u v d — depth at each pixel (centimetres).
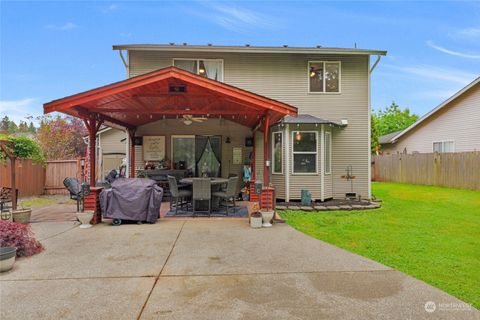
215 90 613
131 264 381
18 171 1048
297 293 301
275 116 712
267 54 1012
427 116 1595
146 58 994
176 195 724
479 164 1162
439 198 1023
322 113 1012
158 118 976
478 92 1299
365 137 1015
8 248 373
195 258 405
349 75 1019
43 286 317
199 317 255
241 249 446
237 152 1045
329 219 704
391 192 1192
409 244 505
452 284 341
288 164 917
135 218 612
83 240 494
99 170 1175
